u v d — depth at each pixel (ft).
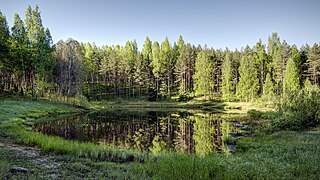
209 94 227.81
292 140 49.34
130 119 113.70
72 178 23.71
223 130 82.02
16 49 144.77
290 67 189.47
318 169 25.71
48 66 159.53
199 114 141.69
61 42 189.37
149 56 303.68
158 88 262.67
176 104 215.51
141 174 26.68
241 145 52.24
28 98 145.59
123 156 36.81
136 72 248.52
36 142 41.75
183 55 259.80
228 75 215.92
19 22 147.95
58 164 29.35
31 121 87.61
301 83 223.10
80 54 192.24
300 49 278.46
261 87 234.38
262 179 22.86
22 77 167.43
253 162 30.68
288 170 25.81
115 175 25.58
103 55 281.54
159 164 29.81
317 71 207.82
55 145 37.76
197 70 251.19
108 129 81.82
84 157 34.99
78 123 93.09
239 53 288.30
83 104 164.14
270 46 319.27
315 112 67.51
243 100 203.82
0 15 154.30
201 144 59.88
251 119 110.52
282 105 78.69
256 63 243.19
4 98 135.33
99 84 263.08
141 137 69.21
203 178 24.49
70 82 173.17
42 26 152.97
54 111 123.34
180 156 35.32
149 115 134.82
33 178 21.95
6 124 65.77
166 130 82.79
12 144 40.19
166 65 265.75
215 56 273.54
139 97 244.22
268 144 47.78
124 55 269.23
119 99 236.43
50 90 181.98
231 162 30.66
